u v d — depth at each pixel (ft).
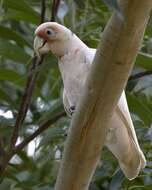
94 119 19.44
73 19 27.40
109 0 15.67
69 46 24.44
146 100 31.37
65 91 24.39
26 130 32.58
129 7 17.21
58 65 26.48
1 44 29.35
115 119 22.52
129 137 22.48
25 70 33.81
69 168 20.30
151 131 27.09
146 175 25.39
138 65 28.09
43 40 25.22
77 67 23.71
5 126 29.04
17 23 36.14
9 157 27.40
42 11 27.68
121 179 25.90
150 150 27.07
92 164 20.25
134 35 17.79
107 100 19.10
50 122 27.86
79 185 20.62
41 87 32.76
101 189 30.19
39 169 35.01
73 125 19.72
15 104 30.37
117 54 18.20
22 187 29.17
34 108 32.91
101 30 28.48
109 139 22.67
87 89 19.08
